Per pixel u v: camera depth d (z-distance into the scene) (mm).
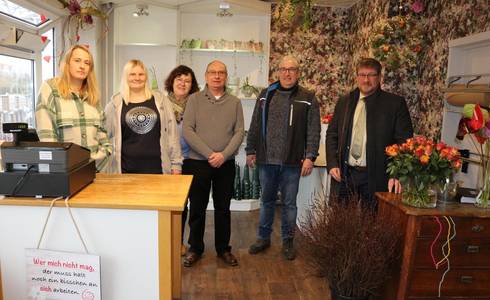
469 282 2188
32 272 1593
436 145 2189
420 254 2139
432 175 2131
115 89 4426
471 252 2156
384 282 2363
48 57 3725
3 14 3002
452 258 2154
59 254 1571
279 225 4148
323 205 2568
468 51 3150
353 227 2143
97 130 2326
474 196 2279
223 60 4789
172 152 2754
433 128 3479
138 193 1729
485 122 2105
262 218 3352
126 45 4473
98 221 1604
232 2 4156
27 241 1613
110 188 1802
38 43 3434
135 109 2592
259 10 4441
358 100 2793
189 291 2684
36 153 1546
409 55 3715
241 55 4797
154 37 4512
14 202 1552
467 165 2908
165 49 4598
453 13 3230
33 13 3396
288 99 3094
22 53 3289
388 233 2145
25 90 3402
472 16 2967
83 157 1765
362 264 2082
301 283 2840
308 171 3123
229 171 3039
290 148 3088
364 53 4289
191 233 3098
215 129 2914
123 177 2053
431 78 3539
